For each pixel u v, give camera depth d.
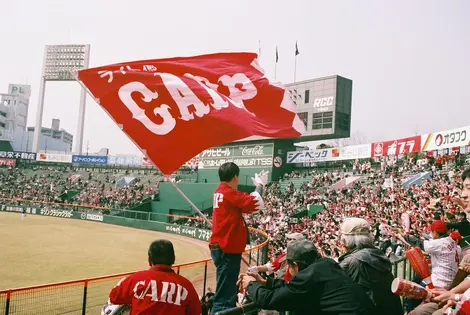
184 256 31.02
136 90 5.82
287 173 52.97
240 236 4.57
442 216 17.36
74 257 27.20
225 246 4.48
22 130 117.56
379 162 45.12
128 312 4.29
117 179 71.50
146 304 3.94
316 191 43.25
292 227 32.00
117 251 31.00
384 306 3.75
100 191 67.38
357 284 3.62
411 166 38.12
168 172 5.68
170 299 3.99
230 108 6.31
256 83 6.95
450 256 5.75
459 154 32.91
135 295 3.97
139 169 72.44
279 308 3.61
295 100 54.62
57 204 63.69
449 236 6.00
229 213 4.56
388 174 38.75
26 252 28.16
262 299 3.66
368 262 3.87
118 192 64.88
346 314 3.42
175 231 48.84
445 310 3.27
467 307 2.91
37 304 13.78
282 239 27.83
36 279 20.06
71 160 76.69
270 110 6.97
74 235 40.16
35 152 81.69
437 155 36.38
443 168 33.75
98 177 73.44
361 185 39.97
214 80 6.62
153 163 5.63
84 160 76.19
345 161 49.81
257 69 7.07
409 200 29.08
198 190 56.19
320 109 51.94
